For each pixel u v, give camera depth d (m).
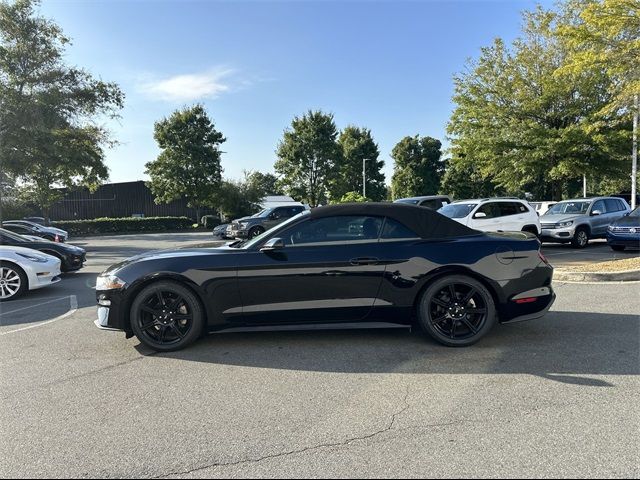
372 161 64.06
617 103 14.58
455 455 2.85
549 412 3.39
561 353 4.66
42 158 24.33
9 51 23.91
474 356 4.64
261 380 4.12
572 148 22.09
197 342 5.27
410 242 5.01
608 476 2.60
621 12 12.29
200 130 43.94
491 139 24.47
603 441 2.97
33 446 3.06
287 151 47.31
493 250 4.96
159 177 44.12
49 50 24.55
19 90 23.86
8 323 6.51
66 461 2.88
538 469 2.68
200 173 43.53
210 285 4.88
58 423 3.37
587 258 12.20
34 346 5.30
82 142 26.75
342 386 3.96
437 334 4.92
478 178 55.25
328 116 47.22
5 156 22.91
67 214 49.38
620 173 23.66
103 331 5.88
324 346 5.04
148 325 4.95
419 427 3.21
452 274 4.91
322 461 2.82
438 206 18.11
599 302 6.81
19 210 35.16
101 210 50.53
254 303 4.93
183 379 4.18
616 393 3.69
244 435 3.15
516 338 5.18
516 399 3.62
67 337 5.65
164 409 3.57
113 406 3.64
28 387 4.06
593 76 21.44
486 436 3.07
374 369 4.34
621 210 15.99
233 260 4.92
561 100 23.06
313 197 47.25
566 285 8.23
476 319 5.00
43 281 8.70
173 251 5.34
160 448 3.01
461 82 25.80
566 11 21.14
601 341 5.01
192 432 3.21
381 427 3.22
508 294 4.94
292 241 5.02
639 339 5.05
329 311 4.93
